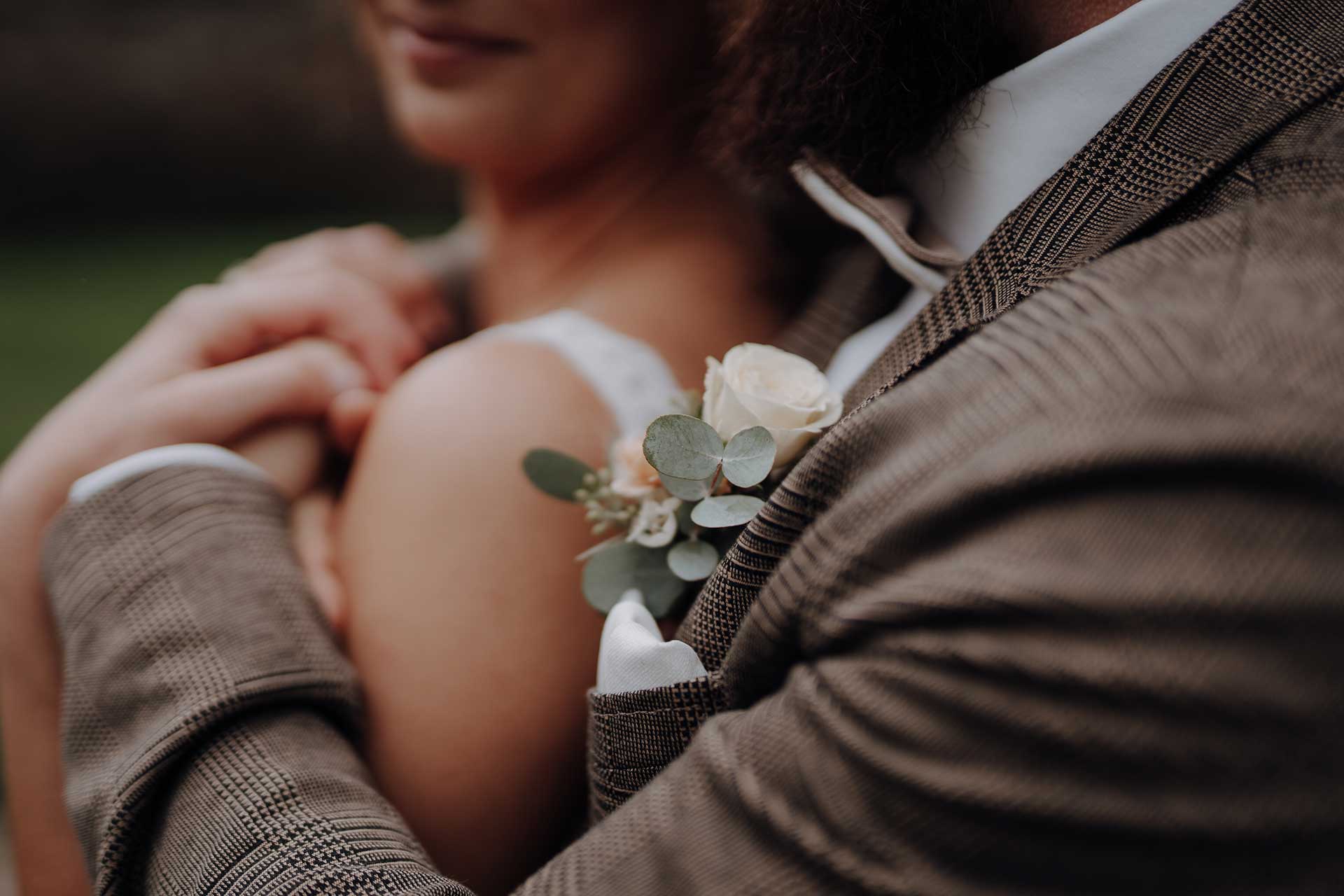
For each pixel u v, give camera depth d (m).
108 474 0.54
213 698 0.46
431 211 3.78
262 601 0.50
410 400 0.55
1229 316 0.32
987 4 0.43
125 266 3.21
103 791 0.46
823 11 0.43
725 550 0.46
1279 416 0.30
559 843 0.52
